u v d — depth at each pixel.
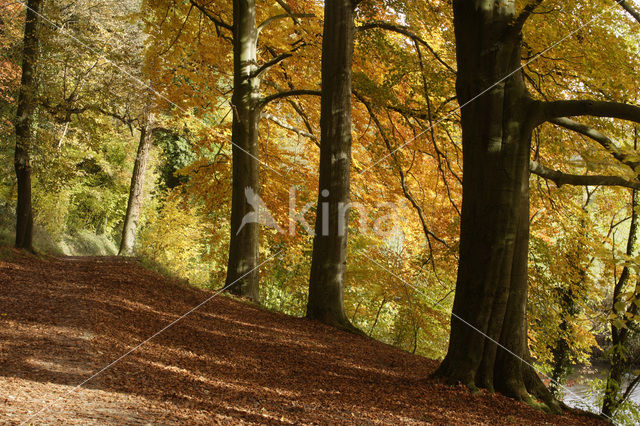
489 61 7.11
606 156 7.47
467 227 7.33
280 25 14.99
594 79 10.01
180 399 5.21
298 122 19.19
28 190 14.45
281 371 7.34
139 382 5.60
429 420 5.75
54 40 14.45
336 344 9.88
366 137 15.10
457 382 7.18
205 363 7.03
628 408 11.64
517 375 7.16
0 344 6.07
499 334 7.20
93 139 15.97
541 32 9.66
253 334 9.48
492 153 7.13
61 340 6.62
